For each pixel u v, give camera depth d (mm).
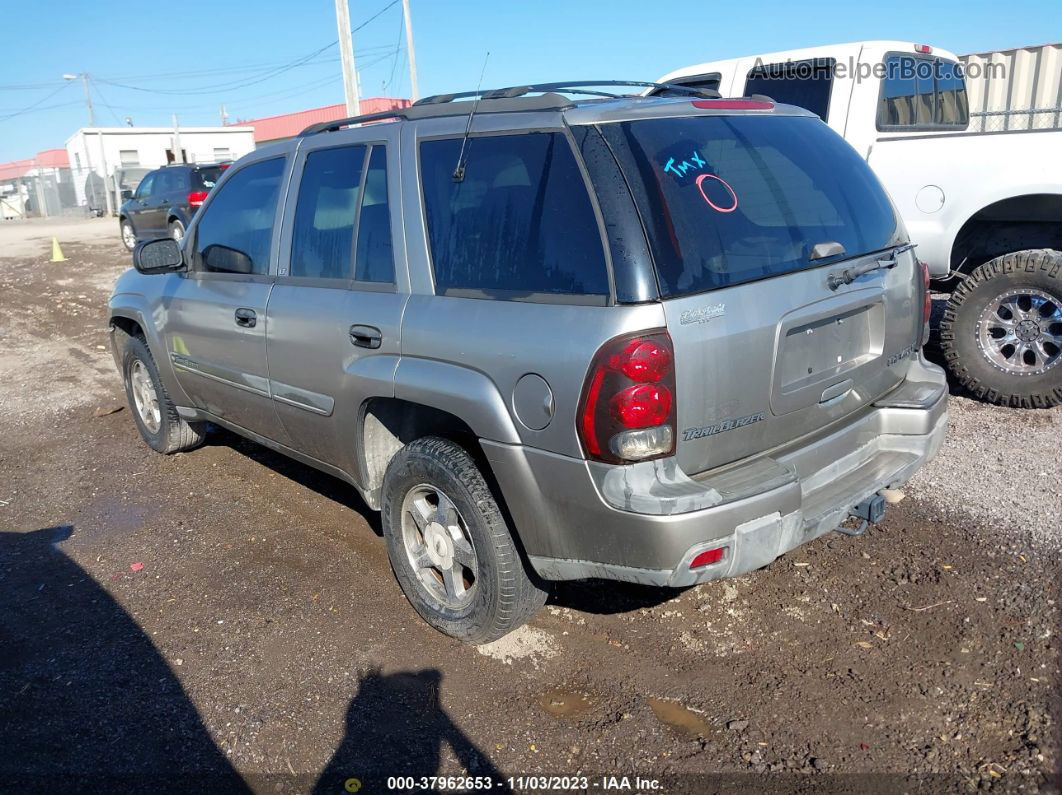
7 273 16234
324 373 3859
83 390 7824
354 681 3398
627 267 2770
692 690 3264
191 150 45281
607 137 2965
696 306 2793
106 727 3182
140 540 4727
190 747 3066
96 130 43406
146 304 5348
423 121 3570
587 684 3328
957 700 3115
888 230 3641
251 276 4418
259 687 3387
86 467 5871
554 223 2990
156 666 3553
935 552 4082
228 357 4590
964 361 6004
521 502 3076
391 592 4059
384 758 2982
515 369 2984
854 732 2998
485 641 3527
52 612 4012
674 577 2820
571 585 4027
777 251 3080
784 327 2996
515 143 3182
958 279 6383
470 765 2938
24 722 3223
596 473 2818
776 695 3207
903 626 3559
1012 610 3596
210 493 5324
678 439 2820
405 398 3400
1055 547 4035
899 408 3564
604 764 2916
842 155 3674
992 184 5730
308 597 4043
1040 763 2795
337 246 3887
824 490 3314
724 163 3143
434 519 3588
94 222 33250
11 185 49781
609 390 2736
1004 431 5520
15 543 4754
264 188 4418
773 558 2957
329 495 5203
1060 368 5664
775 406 3061
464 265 3293
